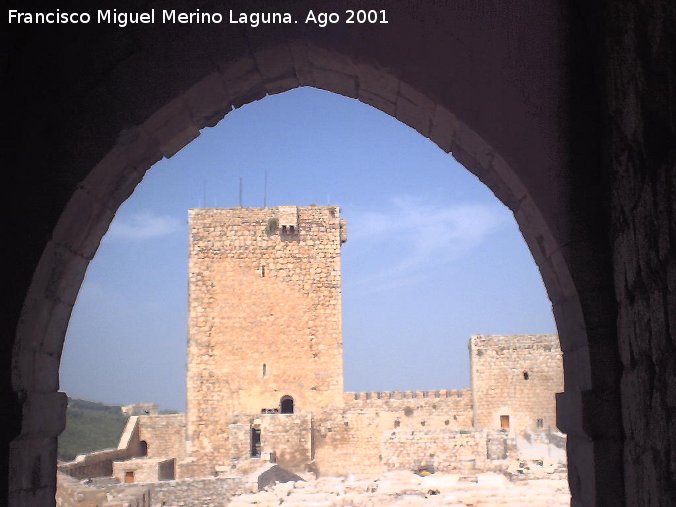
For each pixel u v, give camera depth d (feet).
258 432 164.45
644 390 16.62
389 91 22.90
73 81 20.97
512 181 21.40
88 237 22.86
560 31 20.68
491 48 20.88
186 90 21.29
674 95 13.99
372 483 108.58
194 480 114.73
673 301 14.52
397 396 177.58
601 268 19.65
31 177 20.54
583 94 20.34
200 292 173.06
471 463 126.72
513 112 20.59
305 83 24.18
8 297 19.90
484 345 179.01
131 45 21.26
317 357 171.22
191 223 174.40
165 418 185.98
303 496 99.09
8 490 18.74
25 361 20.30
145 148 22.68
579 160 20.16
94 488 79.25
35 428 20.10
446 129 22.76
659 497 15.60
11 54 20.84
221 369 171.01
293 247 173.78
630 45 16.48
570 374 21.25
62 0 21.20
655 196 15.33
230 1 21.58
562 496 83.66
